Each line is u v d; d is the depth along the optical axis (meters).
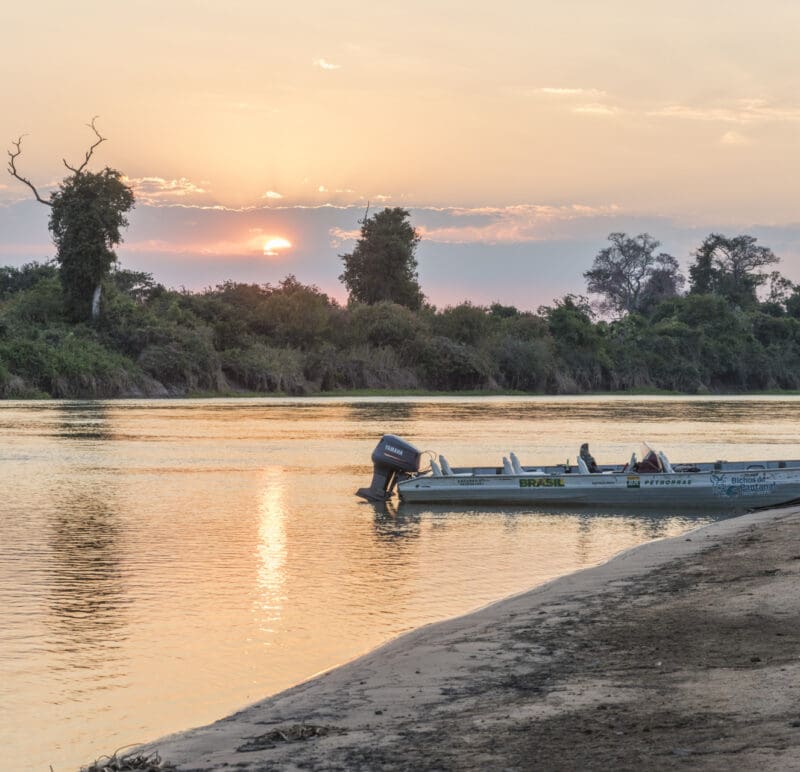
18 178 100.38
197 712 11.21
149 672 12.70
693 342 145.38
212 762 8.74
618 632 12.98
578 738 8.81
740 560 18.11
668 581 16.50
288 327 113.62
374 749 8.84
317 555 20.81
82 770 9.13
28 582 17.86
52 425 57.97
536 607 15.00
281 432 54.44
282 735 9.33
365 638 14.25
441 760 8.44
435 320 127.19
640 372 138.12
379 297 137.88
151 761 8.83
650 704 9.71
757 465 30.89
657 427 61.25
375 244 137.75
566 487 28.50
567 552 21.50
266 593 17.11
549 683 10.80
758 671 10.61
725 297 183.62
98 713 11.19
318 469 36.97
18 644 13.96
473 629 13.77
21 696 11.77
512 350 125.56
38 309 100.44
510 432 55.38
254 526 24.52
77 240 98.62
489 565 19.86
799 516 24.78
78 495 29.70
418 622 15.12
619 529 24.84
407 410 79.12
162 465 37.78
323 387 110.44
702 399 117.56
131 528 23.91
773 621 12.98
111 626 14.91
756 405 98.19
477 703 10.20
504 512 27.61
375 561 20.23
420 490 28.77
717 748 8.30
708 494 28.17
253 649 13.70
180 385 98.44
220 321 109.75
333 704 10.49
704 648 11.82
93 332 97.81
